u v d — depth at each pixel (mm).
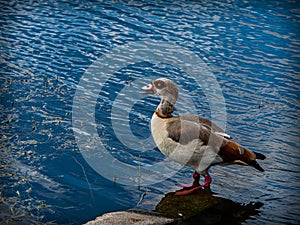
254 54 4141
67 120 3279
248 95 3641
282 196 2783
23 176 2820
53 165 2912
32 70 3791
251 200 2754
